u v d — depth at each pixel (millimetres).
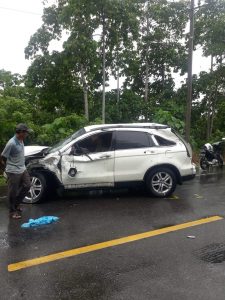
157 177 8867
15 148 7234
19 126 7273
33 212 7758
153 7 19453
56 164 8383
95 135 8609
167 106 19938
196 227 6680
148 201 8562
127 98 19594
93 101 19125
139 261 5211
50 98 18453
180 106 20219
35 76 17438
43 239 6129
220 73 20719
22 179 7465
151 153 8727
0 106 13328
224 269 4930
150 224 6859
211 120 22938
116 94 19859
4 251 5629
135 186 8789
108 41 16656
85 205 8266
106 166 8531
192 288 4418
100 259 5297
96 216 7402
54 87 18125
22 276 4797
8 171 7340
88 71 16734
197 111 22109
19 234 6391
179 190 9914
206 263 5125
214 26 19125
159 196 8898
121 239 6086
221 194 9414
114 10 15867
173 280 4629
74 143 8500
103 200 8703
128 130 8789
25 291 4414
